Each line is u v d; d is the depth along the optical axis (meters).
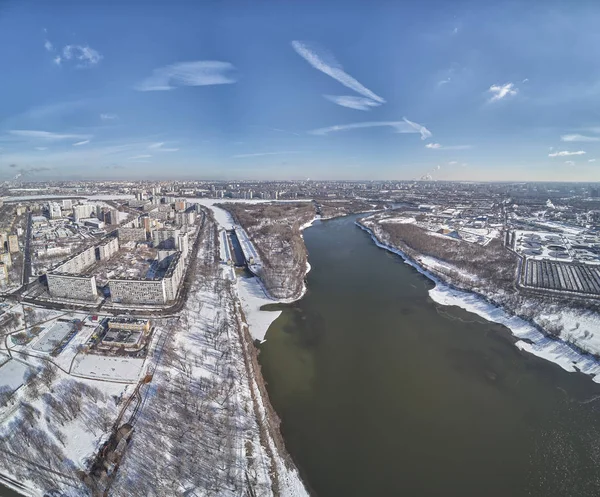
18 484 69.50
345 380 110.69
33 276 184.12
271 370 114.44
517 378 113.50
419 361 122.00
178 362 109.81
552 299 167.25
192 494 68.50
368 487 74.62
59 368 105.56
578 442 87.81
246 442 81.56
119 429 83.12
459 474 78.44
